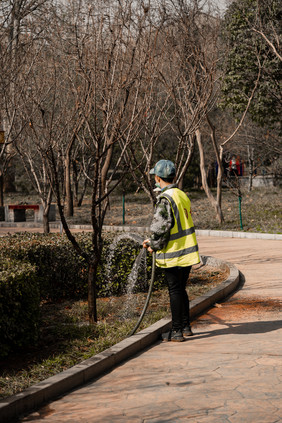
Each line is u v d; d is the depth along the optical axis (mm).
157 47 8273
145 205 27969
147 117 8398
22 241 7855
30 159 13430
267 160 30906
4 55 8914
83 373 4480
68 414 3807
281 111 18906
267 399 3953
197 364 4879
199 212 23922
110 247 7781
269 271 10398
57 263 7773
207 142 28500
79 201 28938
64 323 6488
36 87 7398
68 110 7586
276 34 17062
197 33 10250
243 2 17609
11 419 3738
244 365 4781
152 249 5531
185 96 9352
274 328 6129
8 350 5016
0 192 27656
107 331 5895
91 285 6328
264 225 19297
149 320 6355
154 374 4641
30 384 4297
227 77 17875
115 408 3895
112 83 5961
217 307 7434
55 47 6984
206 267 11070
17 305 5066
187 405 3896
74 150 21109
